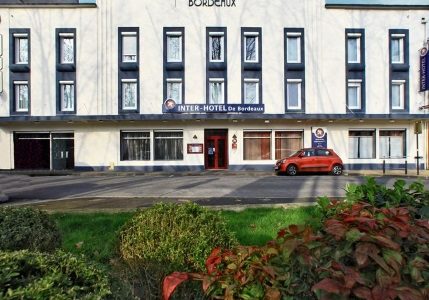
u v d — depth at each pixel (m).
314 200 9.32
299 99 25.33
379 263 1.80
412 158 25.80
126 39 25.11
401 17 25.73
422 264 1.92
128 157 25.33
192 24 25.08
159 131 25.28
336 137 25.64
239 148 25.30
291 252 2.04
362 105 25.38
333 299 1.80
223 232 3.51
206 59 25.02
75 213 7.13
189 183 15.37
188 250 3.25
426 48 24.70
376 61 25.59
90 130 25.11
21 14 24.94
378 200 3.34
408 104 25.52
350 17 25.55
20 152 25.30
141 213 3.66
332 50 25.39
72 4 24.75
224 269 2.48
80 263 2.25
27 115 24.66
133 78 24.88
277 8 25.28
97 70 24.78
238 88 25.03
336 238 1.97
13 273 1.92
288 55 25.55
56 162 25.38
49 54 24.89
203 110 24.41
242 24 25.19
